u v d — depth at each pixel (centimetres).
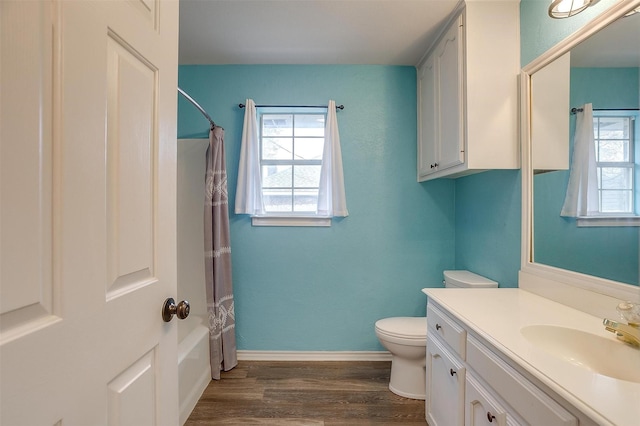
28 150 46
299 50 231
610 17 118
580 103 132
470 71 171
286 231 254
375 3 179
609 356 101
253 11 186
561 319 121
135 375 72
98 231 60
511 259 181
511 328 112
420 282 257
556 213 146
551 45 149
